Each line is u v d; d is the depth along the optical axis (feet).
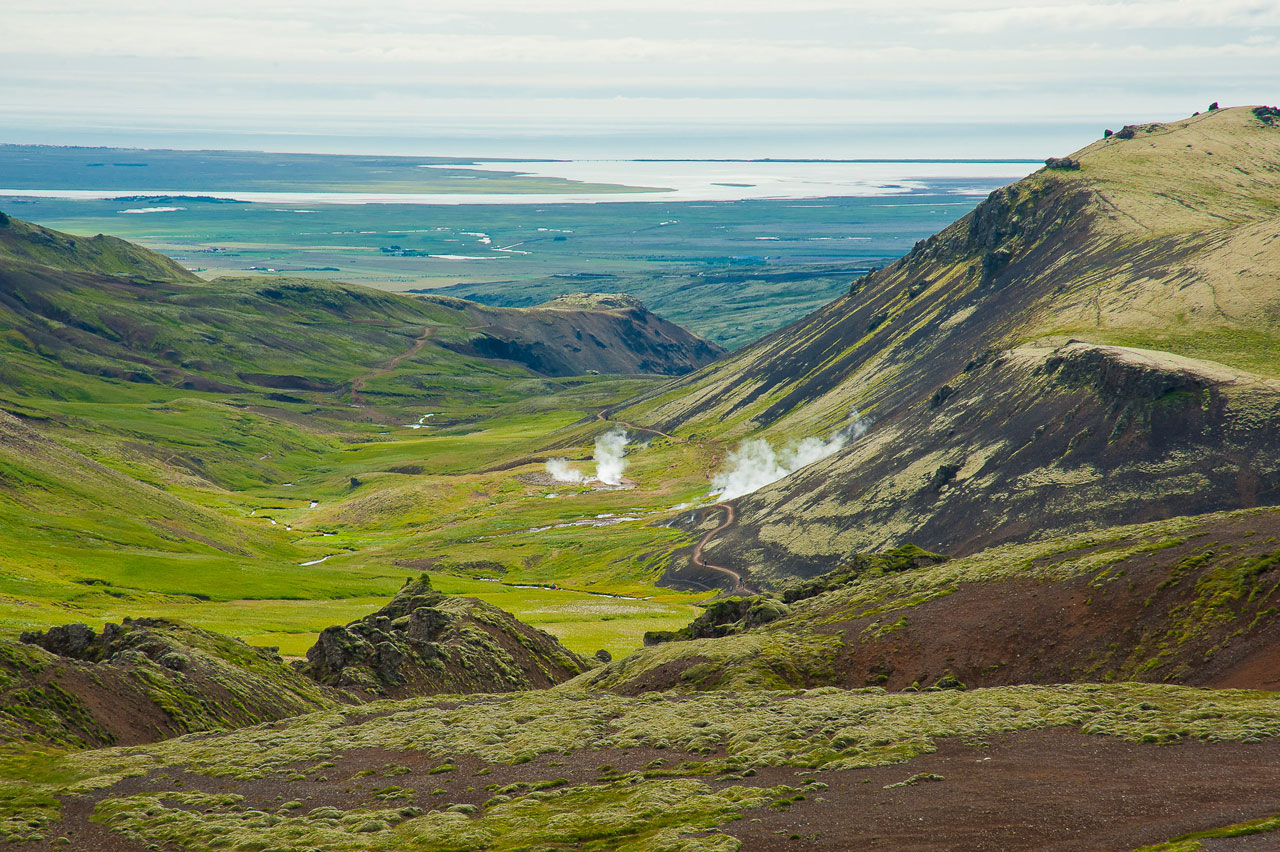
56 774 181.37
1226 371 586.45
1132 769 123.34
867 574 326.24
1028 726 149.79
